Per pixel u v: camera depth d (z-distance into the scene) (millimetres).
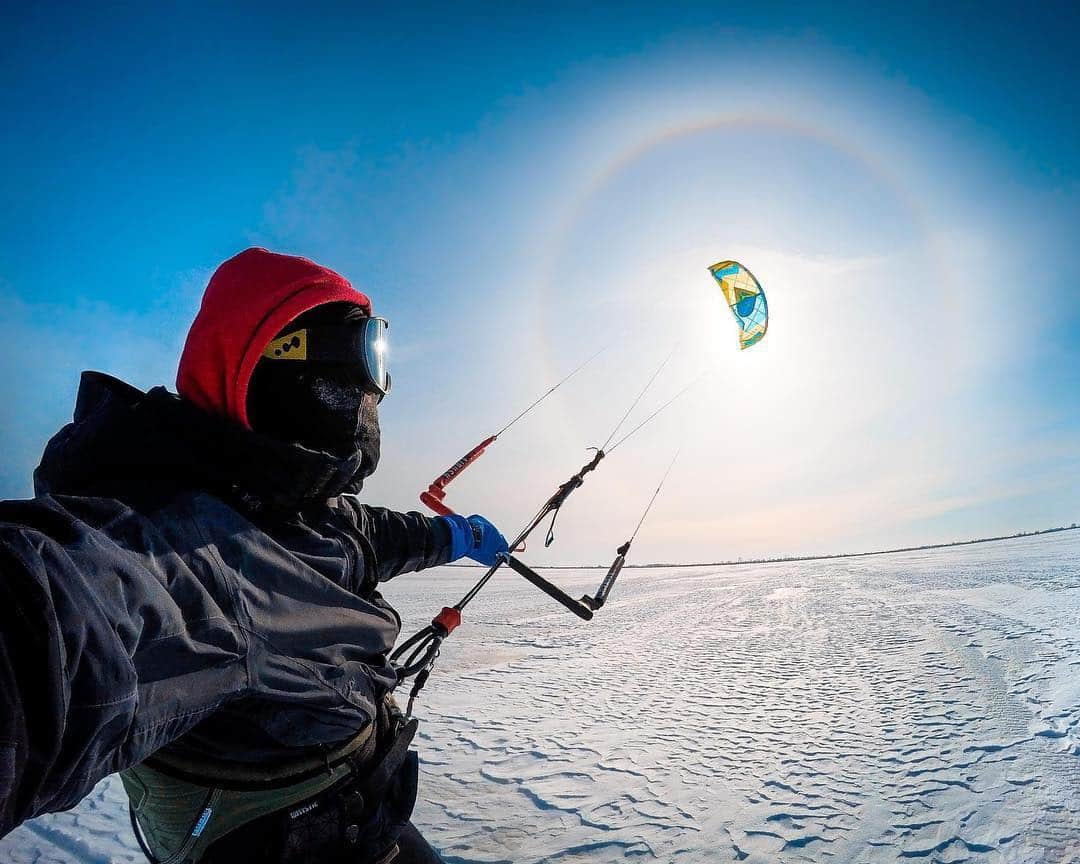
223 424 819
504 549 1583
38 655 490
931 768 4391
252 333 863
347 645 941
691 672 8031
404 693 6914
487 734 5426
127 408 798
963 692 6207
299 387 930
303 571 878
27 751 472
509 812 3867
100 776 602
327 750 973
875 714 5742
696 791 4180
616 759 4801
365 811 1023
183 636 692
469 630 12133
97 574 589
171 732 688
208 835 922
